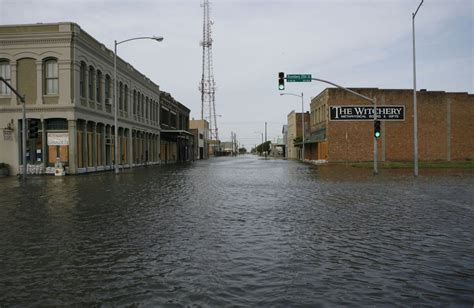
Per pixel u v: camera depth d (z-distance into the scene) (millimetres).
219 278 5742
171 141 65625
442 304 4809
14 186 20438
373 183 21391
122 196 15602
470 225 9602
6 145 30094
